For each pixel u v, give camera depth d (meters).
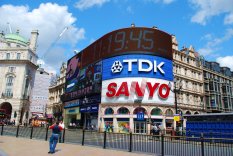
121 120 38.88
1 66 64.94
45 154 11.12
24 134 23.25
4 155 10.42
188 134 25.20
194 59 51.84
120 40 41.72
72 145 15.60
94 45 48.53
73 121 54.06
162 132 26.61
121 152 12.64
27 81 66.31
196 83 49.78
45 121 53.59
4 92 62.88
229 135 22.28
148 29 41.28
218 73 56.03
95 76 45.25
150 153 12.74
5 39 73.75
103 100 41.47
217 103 51.84
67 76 59.59
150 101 38.28
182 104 44.59
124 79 39.41
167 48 42.19
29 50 66.69
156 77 39.41
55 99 71.88
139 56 39.75
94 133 29.08
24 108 64.38
